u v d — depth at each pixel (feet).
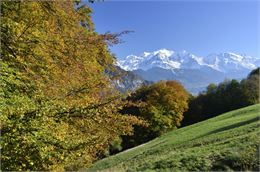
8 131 28.27
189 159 61.72
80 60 36.86
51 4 34.32
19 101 31.04
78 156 34.09
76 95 35.53
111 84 38.06
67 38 35.70
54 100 33.27
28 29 32.96
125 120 36.63
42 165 31.30
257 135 72.02
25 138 28.55
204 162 58.39
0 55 32.12
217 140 96.27
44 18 34.09
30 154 29.68
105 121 35.86
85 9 43.16
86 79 37.88
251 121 123.34
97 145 35.78
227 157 56.75
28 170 30.19
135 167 70.44
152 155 111.34
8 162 29.32
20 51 33.24
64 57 35.76
